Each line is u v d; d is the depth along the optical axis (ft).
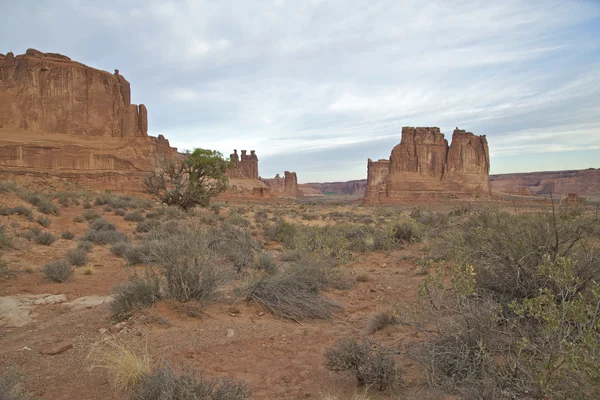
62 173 175.22
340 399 12.00
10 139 175.63
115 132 212.84
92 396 11.88
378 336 17.62
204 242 23.66
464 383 10.93
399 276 32.89
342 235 51.08
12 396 10.65
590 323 10.74
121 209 96.48
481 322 12.30
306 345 17.08
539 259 16.66
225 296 23.98
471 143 417.08
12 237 43.16
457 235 25.61
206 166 98.94
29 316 20.86
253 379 13.60
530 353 11.76
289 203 309.83
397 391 12.12
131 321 18.58
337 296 26.23
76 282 28.84
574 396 8.73
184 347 16.11
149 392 10.46
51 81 199.82
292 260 37.81
